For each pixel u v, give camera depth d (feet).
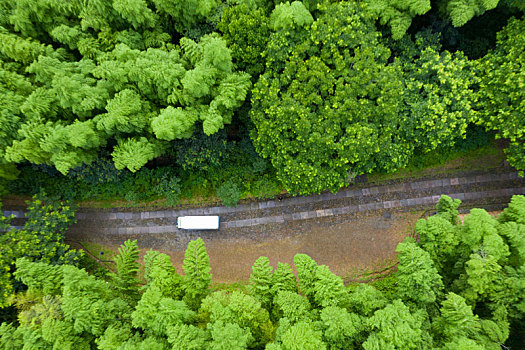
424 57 73.87
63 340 55.47
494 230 59.52
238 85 69.10
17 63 65.62
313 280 63.05
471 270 57.72
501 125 72.28
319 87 67.10
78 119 68.80
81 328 56.24
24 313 58.49
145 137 74.38
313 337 50.49
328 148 69.92
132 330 61.05
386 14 67.15
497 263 59.98
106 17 66.49
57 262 79.20
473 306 60.80
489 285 57.93
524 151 74.74
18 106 62.95
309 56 68.95
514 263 59.88
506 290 57.31
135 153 70.03
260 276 66.03
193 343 52.47
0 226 77.82
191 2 66.03
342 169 74.54
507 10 76.43
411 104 71.56
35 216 82.28
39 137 63.72
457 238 63.98
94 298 61.62
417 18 81.66
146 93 68.74
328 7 66.03
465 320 52.80
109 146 84.58
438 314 60.85
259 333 60.08
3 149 67.97
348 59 65.10
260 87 70.44
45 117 66.23
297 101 67.72
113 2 63.05
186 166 90.43
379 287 87.61
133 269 71.31
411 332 49.44
